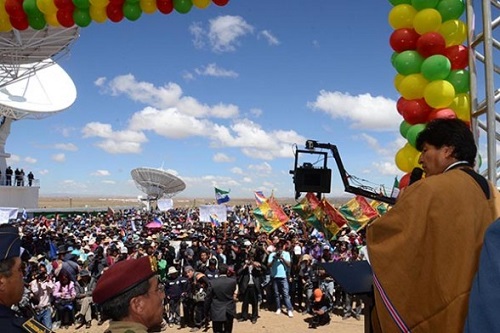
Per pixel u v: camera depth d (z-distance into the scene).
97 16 6.81
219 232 23.30
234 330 11.51
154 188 59.62
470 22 5.07
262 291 14.45
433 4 5.04
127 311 2.11
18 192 40.50
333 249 15.60
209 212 24.50
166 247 16.19
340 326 11.84
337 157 3.43
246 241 17.52
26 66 29.45
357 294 2.41
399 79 5.44
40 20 7.21
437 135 2.05
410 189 1.82
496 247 1.36
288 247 15.14
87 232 26.44
